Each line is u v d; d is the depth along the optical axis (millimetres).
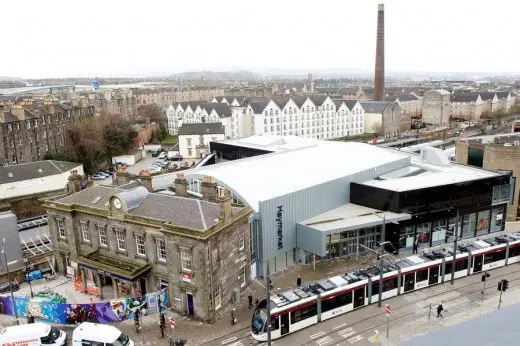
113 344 32969
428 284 44281
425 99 193250
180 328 38125
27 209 70438
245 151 86188
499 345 10727
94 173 106062
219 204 41031
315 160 63844
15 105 96500
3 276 45594
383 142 132500
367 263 50594
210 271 38438
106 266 42594
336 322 38344
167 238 39656
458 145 78625
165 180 65188
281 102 140250
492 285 44562
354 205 57812
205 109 152375
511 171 62719
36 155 101125
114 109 159750
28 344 33812
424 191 53906
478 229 59656
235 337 36562
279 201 48469
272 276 47906
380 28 173250
